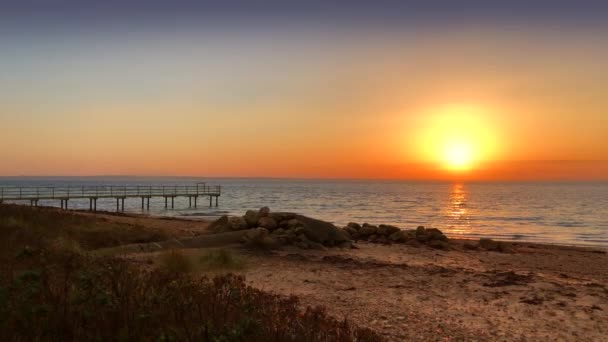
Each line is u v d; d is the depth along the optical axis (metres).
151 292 6.42
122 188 68.19
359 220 58.19
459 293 12.63
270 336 5.38
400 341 8.38
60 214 24.88
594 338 9.05
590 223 57.16
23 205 27.05
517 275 15.99
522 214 72.50
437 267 17.83
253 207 80.69
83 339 4.97
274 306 7.08
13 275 6.91
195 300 6.18
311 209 80.31
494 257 22.83
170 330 4.95
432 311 10.65
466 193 186.00
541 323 9.93
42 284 6.10
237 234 21.59
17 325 5.04
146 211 66.38
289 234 22.23
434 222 56.91
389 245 25.45
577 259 23.47
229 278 7.91
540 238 40.81
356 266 17.08
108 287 6.32
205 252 17.28
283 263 17.36
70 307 5.53
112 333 5.11
